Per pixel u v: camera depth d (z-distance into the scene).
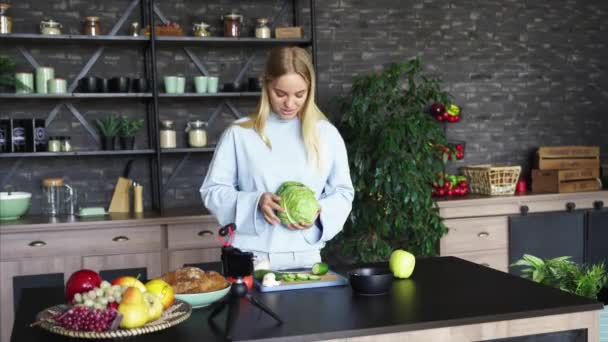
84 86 4.20
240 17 4.44
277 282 2.04
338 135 2.43
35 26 4.36
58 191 4.32
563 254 4.78
